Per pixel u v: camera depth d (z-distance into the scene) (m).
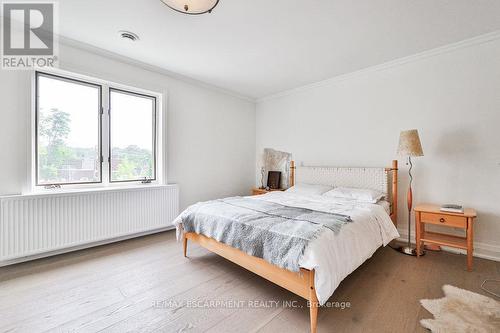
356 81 3.38
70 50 2.55
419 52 2.76
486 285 1.90
